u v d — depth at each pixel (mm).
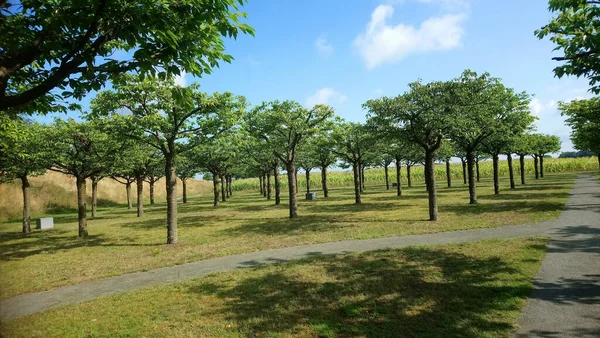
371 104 14164
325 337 4562
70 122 14750
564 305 5133
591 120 16844
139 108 12188
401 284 6508
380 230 12695
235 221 18969
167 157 12672
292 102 17938
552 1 5320
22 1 3385
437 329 4598
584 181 31547
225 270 8391
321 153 30828
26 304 6723
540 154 40750
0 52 3188
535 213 14148
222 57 4496
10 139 11391
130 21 3508
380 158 36812
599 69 5180
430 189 14422
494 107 15977
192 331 4965
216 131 12836
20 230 20641
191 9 3809
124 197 45688
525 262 7434
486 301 5445
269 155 25516
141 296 6723
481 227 11875
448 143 20094
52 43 3574
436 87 13164
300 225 15508
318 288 6559
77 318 5746
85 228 16141
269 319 5234
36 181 35781
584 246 8547
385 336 4500
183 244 12391
